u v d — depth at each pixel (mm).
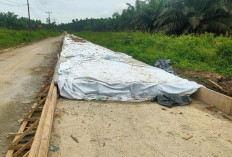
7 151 3178
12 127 3941
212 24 15422
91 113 4344
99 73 6520
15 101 5262
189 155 3020
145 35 16578
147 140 3375
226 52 8906
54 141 3244
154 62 9523
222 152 3125
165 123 4000
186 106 4965
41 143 2875
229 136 3596
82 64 8023
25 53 15086
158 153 3039
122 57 10758
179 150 3131
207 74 7367
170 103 4938
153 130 3709
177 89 5441
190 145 3275
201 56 9320
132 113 4422
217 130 3797
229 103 4480
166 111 4602
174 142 3344
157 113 4469
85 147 3119
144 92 5434
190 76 7184
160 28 17531
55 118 4027
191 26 15945
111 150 3068
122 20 31531
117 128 3738
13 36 26391
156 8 20312
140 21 21547
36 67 9789
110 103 4965
